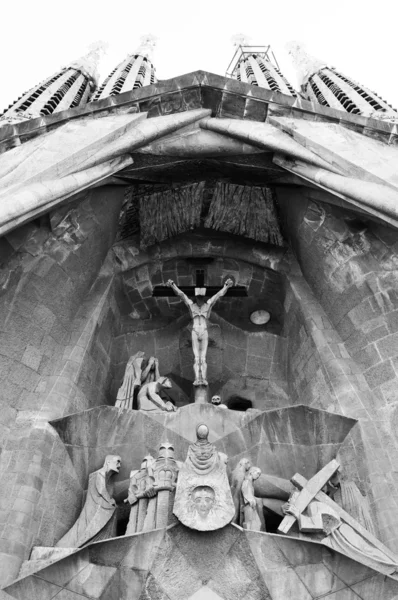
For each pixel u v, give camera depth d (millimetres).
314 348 13344
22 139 13570
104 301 14203
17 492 10023
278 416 11859
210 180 14938
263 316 15375
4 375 11641
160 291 15344
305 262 14578
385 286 12844
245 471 10578
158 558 8711
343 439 11523
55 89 30672
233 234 15766
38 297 12695
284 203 14828
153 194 15078
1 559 9125
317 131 13234
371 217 12250
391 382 12031
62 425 11266
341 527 9633
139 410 11984
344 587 8742
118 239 15406
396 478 10711
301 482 10508
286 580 8758
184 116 14062
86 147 12234
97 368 13430
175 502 8883
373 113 26125
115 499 10836
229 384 14352
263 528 10078
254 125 13977
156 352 14562
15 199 10320
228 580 8734
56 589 8617
